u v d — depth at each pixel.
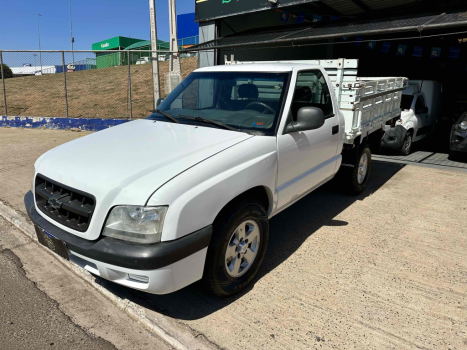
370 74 15.24
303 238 4.16
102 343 2.54
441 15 7.10
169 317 2.77
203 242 2.56
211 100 3.95
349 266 3.55
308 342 2.53
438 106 10.21
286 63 4.47
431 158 8.37
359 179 5.61
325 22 9.88
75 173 2.71
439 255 3.78
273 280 3.30
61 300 3.01
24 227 4.25
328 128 4.17
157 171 2.58
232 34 12.21
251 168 2.96
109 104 16.92
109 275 2.48
